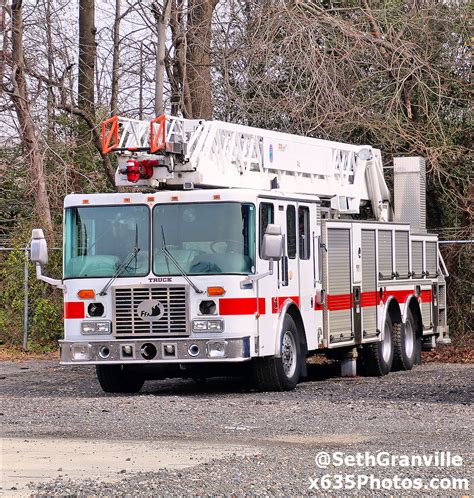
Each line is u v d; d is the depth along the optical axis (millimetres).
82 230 29375
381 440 20594
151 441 20781
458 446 19719
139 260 28844
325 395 28500
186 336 28406
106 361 28797
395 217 41969
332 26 46625
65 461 18594
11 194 57000
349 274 33844
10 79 49156
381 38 48375
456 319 48219
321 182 35969
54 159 51312
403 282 37969
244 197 28500
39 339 47188
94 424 23094
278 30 46500
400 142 48625
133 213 29078
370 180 40125
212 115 50719
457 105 50375
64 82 50719
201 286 28328
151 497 15492
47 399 28203
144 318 28641
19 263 47656
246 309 28219
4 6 48344
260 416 24000
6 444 20484
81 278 29156
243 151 31641
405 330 37781
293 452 19328
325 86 45625
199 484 16359
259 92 46469
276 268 29469
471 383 31016
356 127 47969
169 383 34406
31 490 16125
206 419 23609
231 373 30109
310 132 47906
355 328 33969
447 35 50062
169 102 52406
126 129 30250
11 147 53781
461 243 47438
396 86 47906
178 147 29266
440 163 48625
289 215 30391
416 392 28875
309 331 31234
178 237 28688
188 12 50156
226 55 48281
